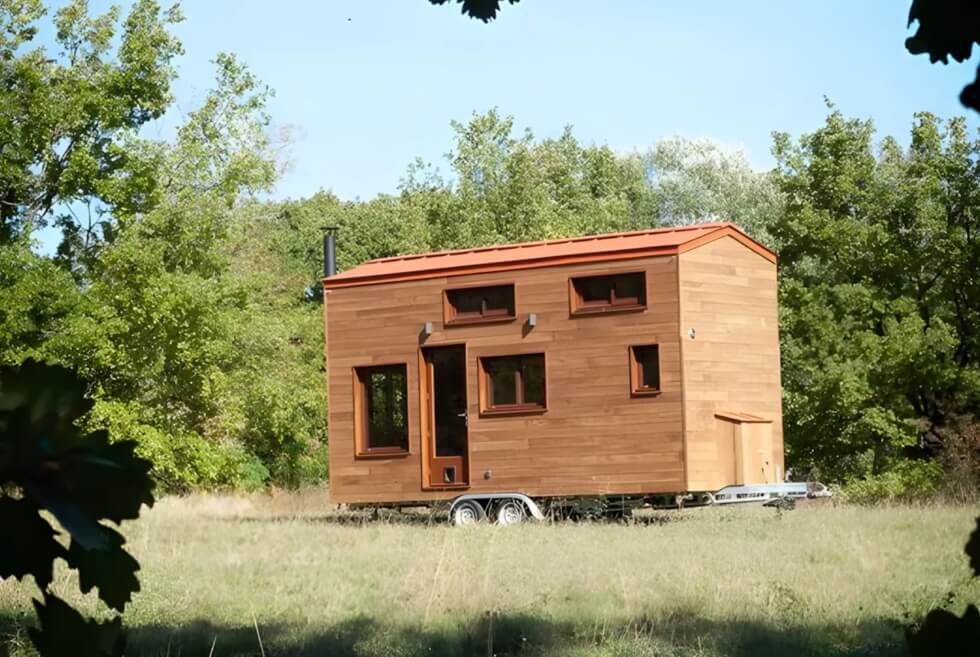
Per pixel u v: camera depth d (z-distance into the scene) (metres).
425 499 25.08
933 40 1.74
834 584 12.09
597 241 24.69
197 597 12.26
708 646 9.23
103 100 30.97
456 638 9.75
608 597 11.80
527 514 24.17
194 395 32.22
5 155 29.64
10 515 1.42
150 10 33.00
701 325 23.45
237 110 36.16
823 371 31.58
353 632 10.20
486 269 24.77
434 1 2.55
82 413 1.43
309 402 38.69
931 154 33.81
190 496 32.50
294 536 19.80
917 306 32.84
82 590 1.49
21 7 31.72
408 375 25.41
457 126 47.69
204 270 33.09
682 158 58.03
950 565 13.22
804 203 35.06
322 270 57.41
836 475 33.31
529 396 24.42
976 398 31.12
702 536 18.28
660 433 23.14
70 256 32.25
